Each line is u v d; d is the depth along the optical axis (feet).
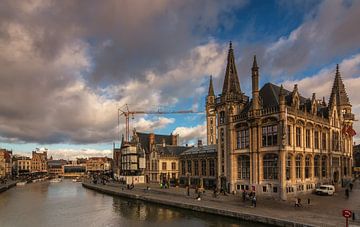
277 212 119.65
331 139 204.64
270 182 158.92
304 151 170.81
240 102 200.54
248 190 171.94
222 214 128.67
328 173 198.08
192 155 288.30
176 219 133.80
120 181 360.69
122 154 384.88
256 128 168.96
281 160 152.66
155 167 331.36
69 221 142.00
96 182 366.84
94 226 130.00
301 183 166.91
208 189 226.17
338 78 256.52
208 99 369.30
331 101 214.28
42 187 377.30
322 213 116.16
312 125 182.60
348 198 155.33
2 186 322.14
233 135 185.68
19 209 182.09
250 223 115.55
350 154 237.25
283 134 152.66
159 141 374.84
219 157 206.80
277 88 190.70
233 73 209.87
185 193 195.83
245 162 177.58
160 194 207.92
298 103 172.14
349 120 245.45
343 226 93.35
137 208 170.60
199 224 121.80
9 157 632.79
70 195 265.95
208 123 366.43
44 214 162.61
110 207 182.29
